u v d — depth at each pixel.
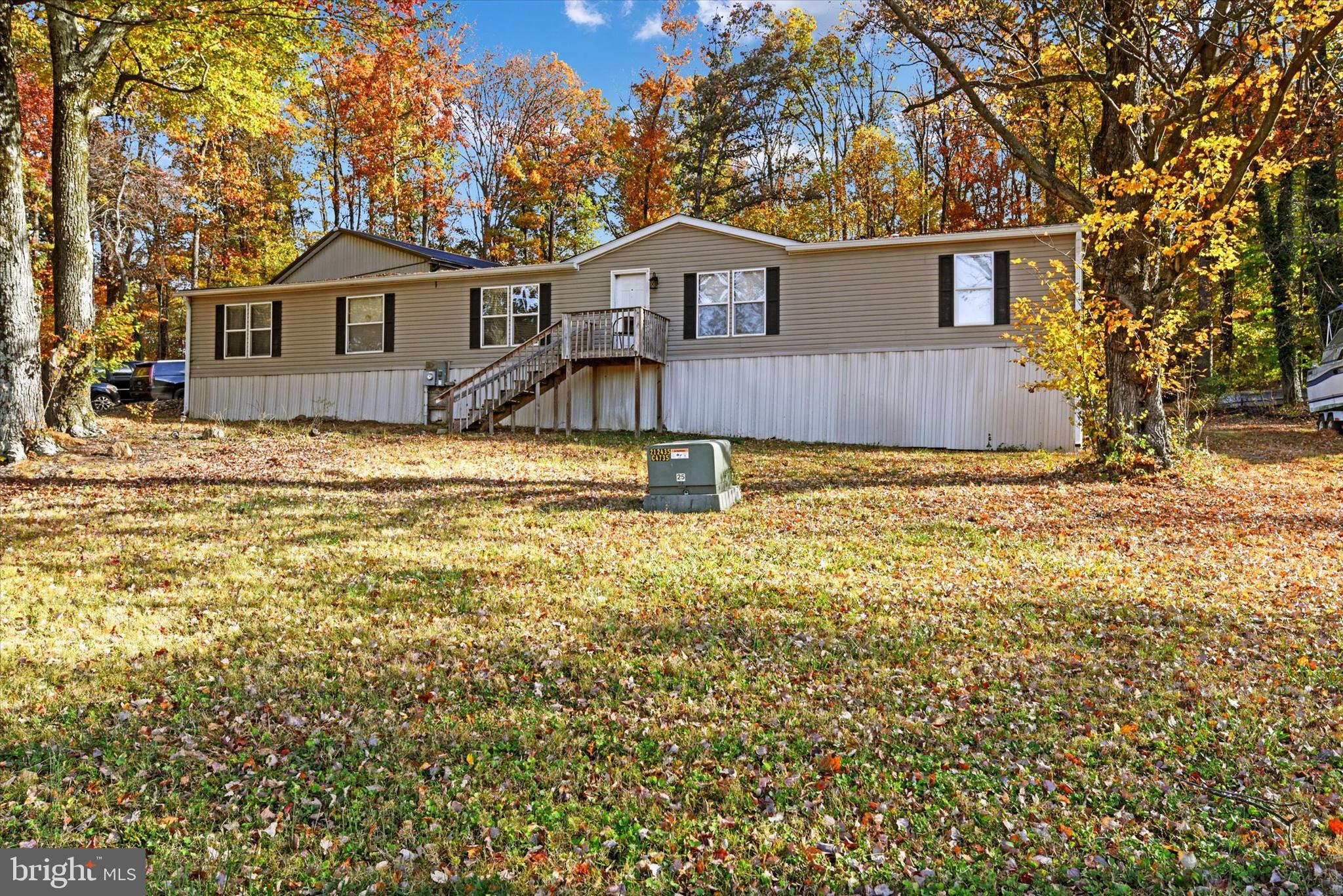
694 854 3.70
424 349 22.47
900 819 3.91
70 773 4.43
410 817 4.04
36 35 19.06
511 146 39.12
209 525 9.76
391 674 5.65
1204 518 10.16
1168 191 11.55
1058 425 17.53
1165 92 11.84
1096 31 12.53
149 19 14.73
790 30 35.16
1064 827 3.82
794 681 5.49
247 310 24.12
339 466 14.14
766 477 13.81
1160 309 12.79
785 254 19.72
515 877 3.55
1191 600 7.01
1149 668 5.63
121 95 16.98
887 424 18.80
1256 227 23.31
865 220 35.41
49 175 25.09
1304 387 24.75
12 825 3.95
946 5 13.70
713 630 6.40
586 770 4.42
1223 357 24.98
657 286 20.80
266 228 35.84
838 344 19.28
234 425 20.02
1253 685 5.32
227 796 4.24
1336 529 9.56
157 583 7.57
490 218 38.91
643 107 36.16
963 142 31.31
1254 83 11.30
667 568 8.12
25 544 8.72
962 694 5.25
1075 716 4.94
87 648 6.02
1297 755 4.43
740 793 4.16
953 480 13.16
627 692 5.38
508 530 9.73
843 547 8.90
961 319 18.39
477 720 4.98
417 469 14.12
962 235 18.09
